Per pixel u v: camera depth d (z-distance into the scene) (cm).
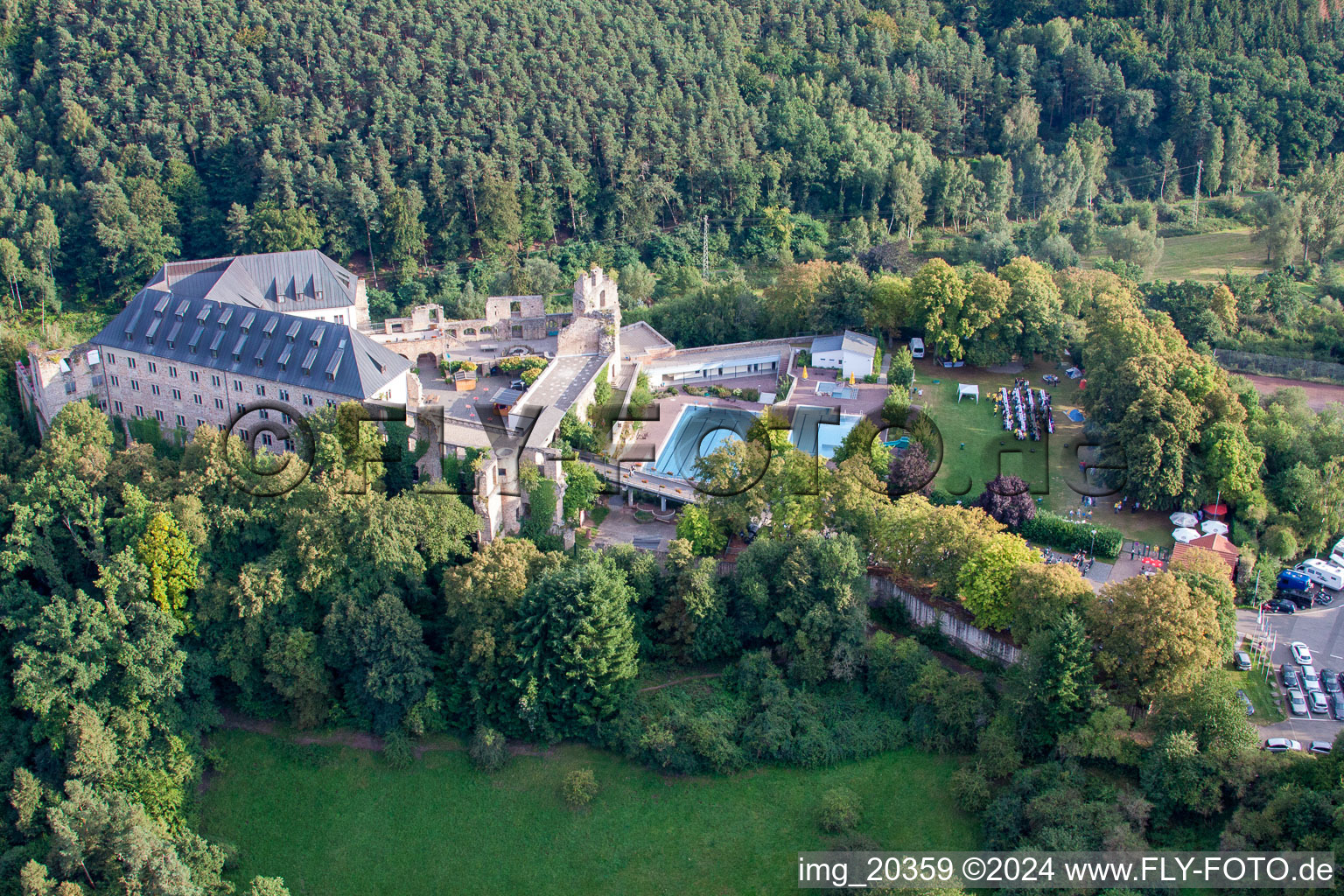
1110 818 14325
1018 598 16700
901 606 18138
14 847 15500
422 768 17075
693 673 17950
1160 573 16212
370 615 17138
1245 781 14312
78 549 18138
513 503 19250
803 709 16962
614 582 17125
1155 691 15438
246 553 18150
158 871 14575
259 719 17825
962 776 15575
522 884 15762
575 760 17025
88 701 16575
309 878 16062
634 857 15862
